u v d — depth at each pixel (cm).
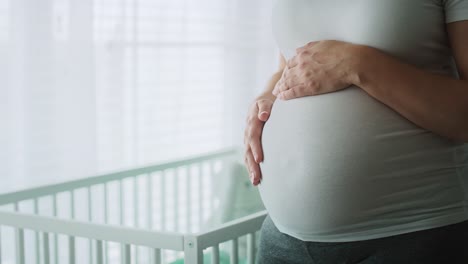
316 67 105
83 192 236
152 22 256
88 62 231
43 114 223
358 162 100
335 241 105
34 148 223
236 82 291
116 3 242
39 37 219
